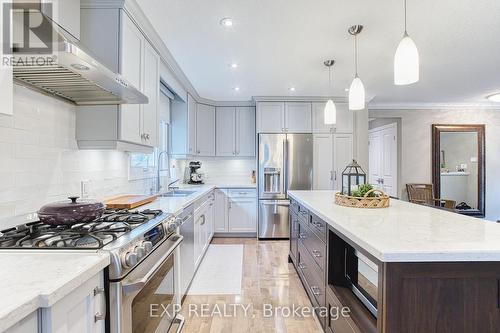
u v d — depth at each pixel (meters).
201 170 5.25
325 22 2.32
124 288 1.15
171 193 3.71
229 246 4.26
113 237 1.27
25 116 1.51
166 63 3.10
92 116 1.93
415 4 2.06
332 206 2.18
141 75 2.26
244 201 4.79
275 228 4.66
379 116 5.55
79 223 1.47
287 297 2.61
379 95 4.80
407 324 1.10
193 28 2.41
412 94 4.73
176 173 4.67
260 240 4.63
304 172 4.68
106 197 2.33
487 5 2.08
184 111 4.24
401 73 1.72
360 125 4.80
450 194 5.59
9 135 1.41
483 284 1.12
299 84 4.06
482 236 1.28
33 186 1.57
